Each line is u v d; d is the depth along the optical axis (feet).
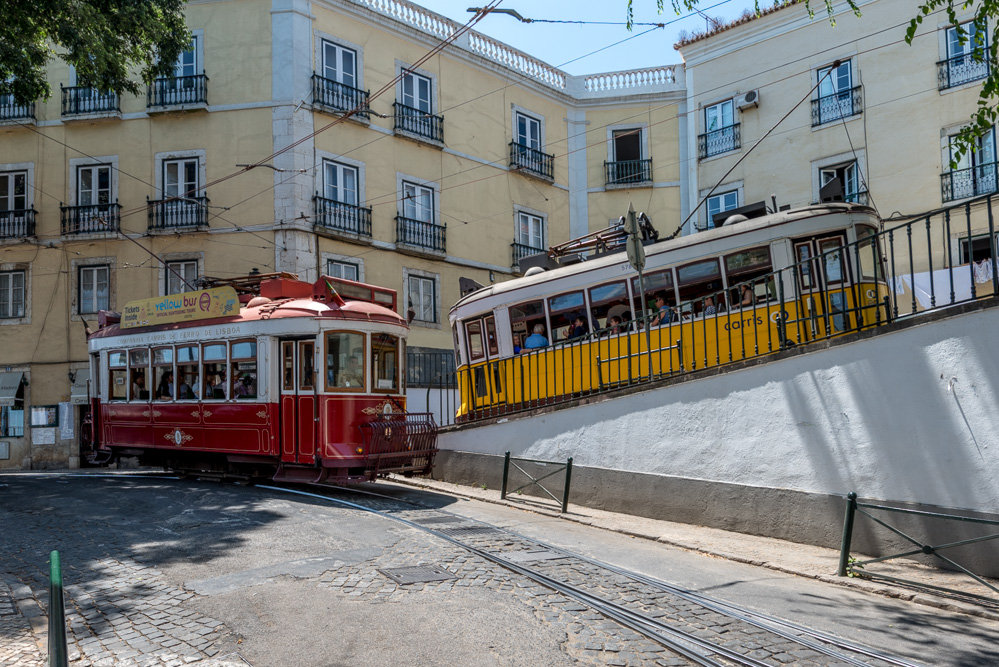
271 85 78.59
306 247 77.46
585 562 28.22
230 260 77.82
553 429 43.39
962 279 59.11
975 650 20.13
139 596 23.81
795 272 37.27
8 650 19.25
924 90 74.84
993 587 23.38
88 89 80.53
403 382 48.16
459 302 53.83
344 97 81.25
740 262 41.22
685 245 43.09
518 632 20.24
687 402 37.47
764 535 33.63
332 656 18.61
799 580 27.25
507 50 97.09
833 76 81.20
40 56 54.75
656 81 99.81
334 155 80.53
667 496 37.50
